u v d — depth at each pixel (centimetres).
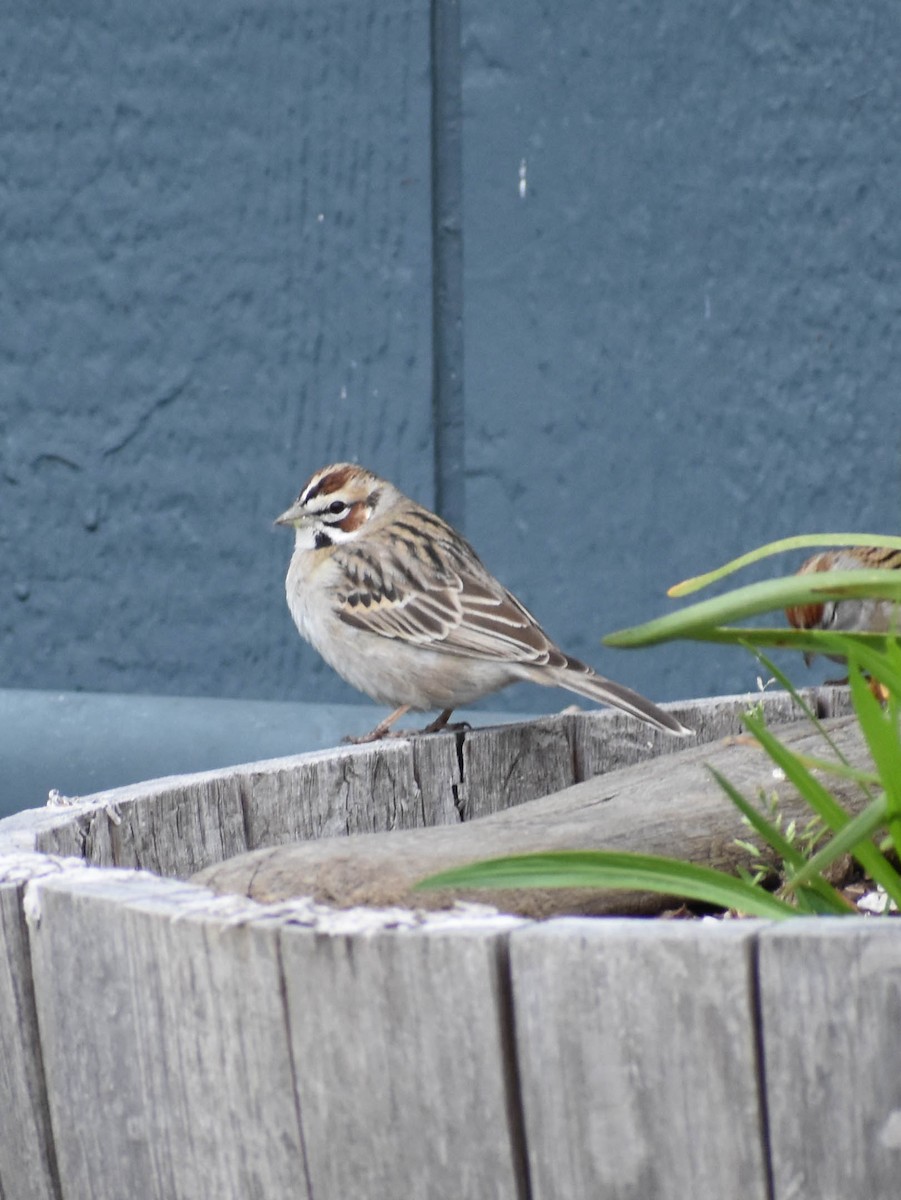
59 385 1166
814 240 1090
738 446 1109
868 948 339
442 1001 372
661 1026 354
